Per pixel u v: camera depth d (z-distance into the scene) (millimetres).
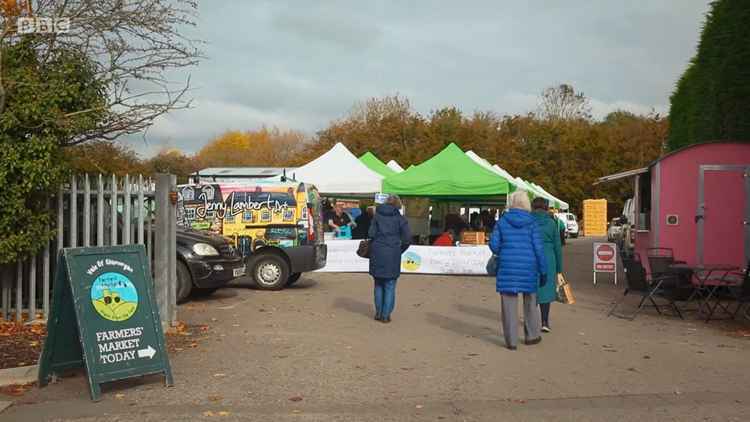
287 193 15164
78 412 6176
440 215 30031
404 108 60312
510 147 55906
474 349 8805
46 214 9984
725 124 15328
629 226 25984
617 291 15297
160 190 9969
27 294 10492
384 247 10750
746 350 8766
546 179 55625
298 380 7215
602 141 57312
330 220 21484
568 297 9938
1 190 9398
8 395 6734
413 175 20094
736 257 14133
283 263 14977
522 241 8812
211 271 12609
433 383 7102
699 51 18516
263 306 12508
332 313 11727
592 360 8180
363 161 26125
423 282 17141
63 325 6930
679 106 22500
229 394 6703
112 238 10539
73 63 9805
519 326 10562
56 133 9617
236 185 15219
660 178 14500
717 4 16344
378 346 8961
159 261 9914
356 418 5941
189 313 11594
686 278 12242
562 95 72750
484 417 5973
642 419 5902
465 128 55219
